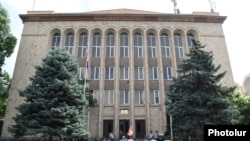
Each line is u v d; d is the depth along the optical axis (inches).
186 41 1421.0
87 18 1434.5
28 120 847.7
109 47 1421.0
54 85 888.9
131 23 1437.0
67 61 991.6
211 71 861.2
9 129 852.0
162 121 1259.8
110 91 1320.1
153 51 1421.0
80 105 951.6
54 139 1010.1
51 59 972.6
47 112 827.4
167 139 989.8
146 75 1332.4
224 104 783.7
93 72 1353.3
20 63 1346.0
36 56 1360.7
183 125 803.4
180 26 1445.6
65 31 1427.2
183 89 855.1
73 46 1384.1
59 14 1423.5
